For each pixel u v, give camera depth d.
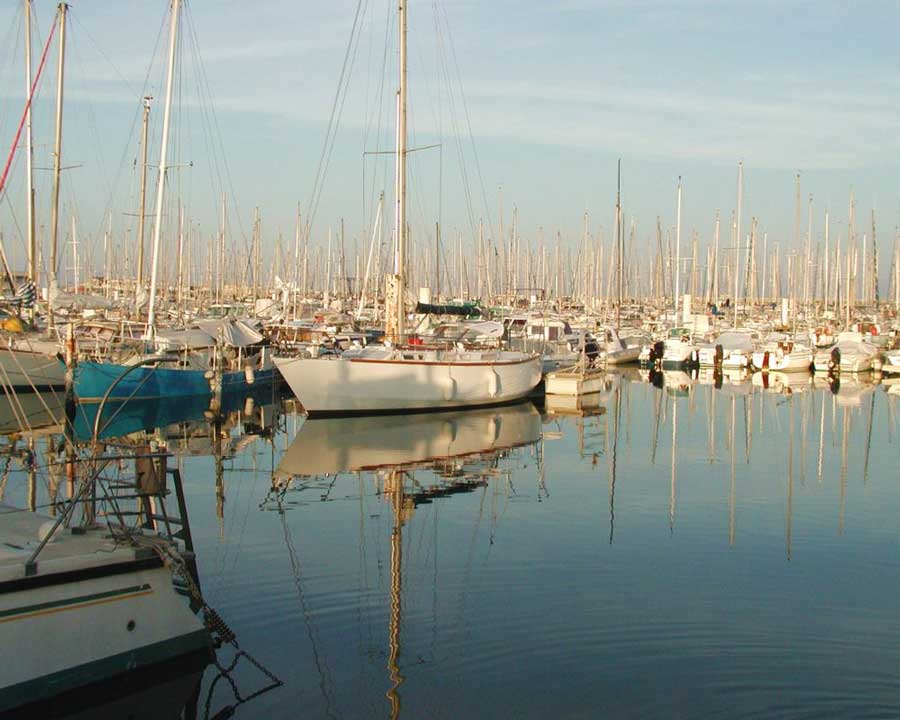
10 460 21.91
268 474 22.55
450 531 16.70
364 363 32.53
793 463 24.67
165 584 9.97
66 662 9.21
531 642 11.13
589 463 24.50
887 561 14.81
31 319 35.53
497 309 64.06
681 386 48.34
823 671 10.24
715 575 13.98
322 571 14.03
